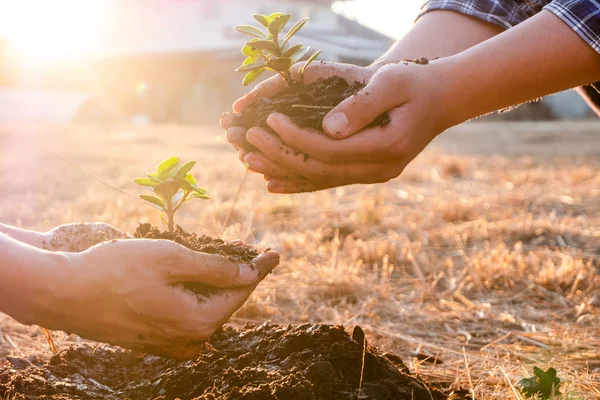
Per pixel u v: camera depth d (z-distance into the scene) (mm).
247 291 742
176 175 810
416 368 1023
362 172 762
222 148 6074
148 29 15664
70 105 12453
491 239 2100
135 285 676
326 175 757
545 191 3094
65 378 854
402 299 1502
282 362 827
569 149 5469
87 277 667
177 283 701
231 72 13266
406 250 1898
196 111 13359
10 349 1117
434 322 1337
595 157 4738
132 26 15828
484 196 2938
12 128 7980
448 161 4270
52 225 2318
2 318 1282
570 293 1509
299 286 1537
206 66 13500
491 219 2445
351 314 1380
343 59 13125
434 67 764
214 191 3082
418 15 1034
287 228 2305
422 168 4148
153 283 680
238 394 752
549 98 11172
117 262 672
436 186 3420
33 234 824
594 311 1344
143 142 6645
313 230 2248
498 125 9000
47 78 14016
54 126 8945
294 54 828
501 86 780
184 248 691
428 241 2115
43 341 1172
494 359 1109
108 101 14164
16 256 657
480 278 1617
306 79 876
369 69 899
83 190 3289
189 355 739
